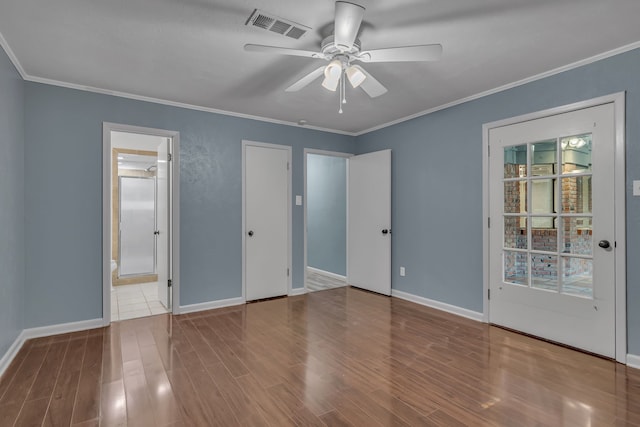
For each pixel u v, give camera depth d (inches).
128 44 94.4
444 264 148.6
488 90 129.8
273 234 172.6
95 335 120.4
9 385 86.2
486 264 132.4
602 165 101.7
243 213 161.8
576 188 108.0
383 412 75.1
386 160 174.4
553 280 113.5
